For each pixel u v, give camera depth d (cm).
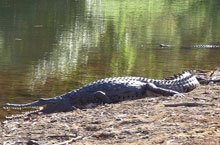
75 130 765
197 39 2828
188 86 1138
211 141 605
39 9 4391
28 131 796
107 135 701
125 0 5856
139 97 1119
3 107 1093
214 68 1717
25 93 1302
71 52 2145
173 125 716
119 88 1109
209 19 4044
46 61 1894
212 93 1031
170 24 3603
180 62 1900
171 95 1054
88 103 1104
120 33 2950
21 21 3475
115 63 1847
